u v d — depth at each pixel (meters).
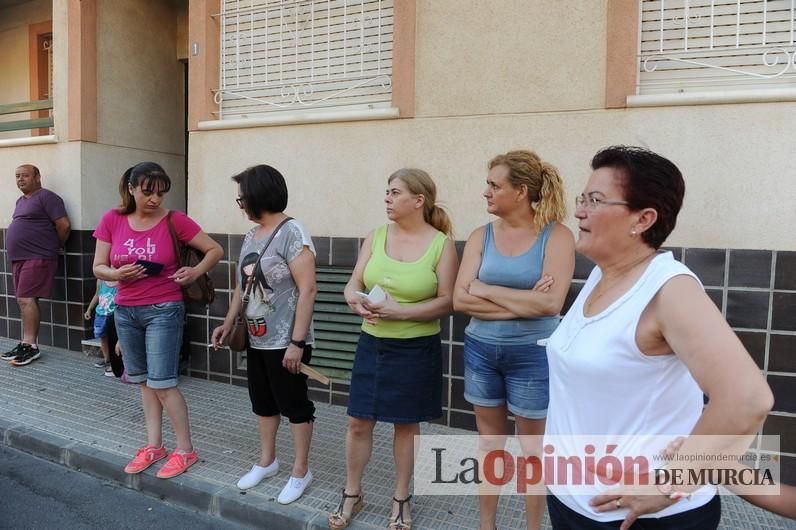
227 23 4.89
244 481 3.18
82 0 5.60
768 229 3.26
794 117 3.19
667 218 1.44
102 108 5.86
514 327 2.39
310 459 3.55
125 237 3.28
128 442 3.79
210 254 3.42
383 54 4.29
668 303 1.30
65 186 5.79
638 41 3.49
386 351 2.63
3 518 3.08
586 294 1.61
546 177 2.43
